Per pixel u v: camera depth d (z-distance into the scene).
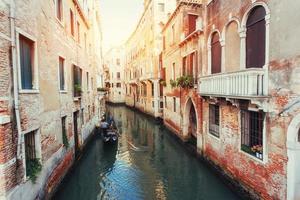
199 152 11.82
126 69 45.81
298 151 5.43
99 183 9.88
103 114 24.17
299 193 5.48
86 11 17.23
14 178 5.29
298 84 5.20
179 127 15.84
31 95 6.36
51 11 8.41
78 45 13.17
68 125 10.31
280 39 5.75
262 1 6.50
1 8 5.01
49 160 7.60
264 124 6.45
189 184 9.59
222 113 9.19
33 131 6.74
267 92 6.31
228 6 8.49
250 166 7.24
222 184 9.12
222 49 8.98
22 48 6.23
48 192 7.36
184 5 14.41
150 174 10.77
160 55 24.11
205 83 9.79
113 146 15.09
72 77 11.49
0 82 4.89
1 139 4.85
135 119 28.28
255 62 7.12
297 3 5.17
